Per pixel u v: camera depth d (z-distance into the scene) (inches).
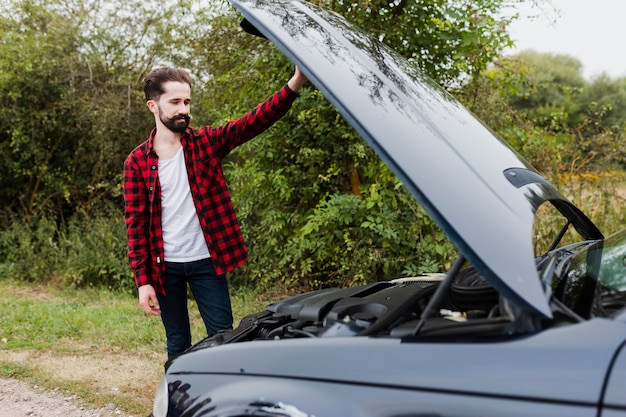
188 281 129.3
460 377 58.8
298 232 239.9
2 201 392.5
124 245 317.1
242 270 278.2
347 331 73.3
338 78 74.6
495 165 78.2
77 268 315.3
